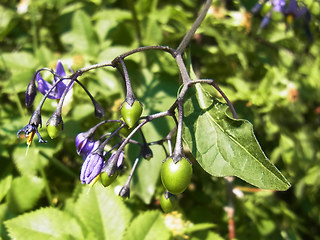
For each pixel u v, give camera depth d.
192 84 0.12
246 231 0.24
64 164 0.24
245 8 0.25
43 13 0.26
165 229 0.18
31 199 0.21
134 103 0.12
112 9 0.25
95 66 0.13
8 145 0.22
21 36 0.27
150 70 0.22
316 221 0.28
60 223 0.18
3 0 0.27
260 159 0.12
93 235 0.18
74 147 0.23
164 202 0.13
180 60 0.13
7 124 0.23
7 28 0.26
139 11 0.25
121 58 0.13
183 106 0.13
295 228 0.26
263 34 0.25
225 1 0.25
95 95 0.22
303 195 0.28
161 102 0.21
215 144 0.13
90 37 0.24
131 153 0.19
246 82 0.25
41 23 0.26
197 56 0.25
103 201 0.19
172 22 0.25
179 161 0.11
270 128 0.25
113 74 0.23
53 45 0.27
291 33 0.25
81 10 0.25
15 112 0.24
